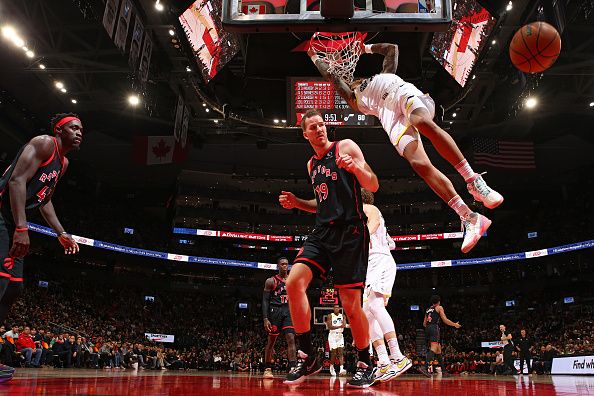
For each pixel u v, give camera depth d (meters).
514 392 3.14
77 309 31.84
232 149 38.69
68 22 21.67
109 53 22.47
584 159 36.81
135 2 17.53
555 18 17.22
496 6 18.05
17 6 19.88
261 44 14.43
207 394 2.56
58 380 4.27
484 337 35.44
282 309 8.53
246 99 24.78
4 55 23.69
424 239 41.06
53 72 23.70
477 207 40.16
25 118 29.69
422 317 41.09
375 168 40.44
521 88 23.25
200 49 15.60
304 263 3.80
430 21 6.45
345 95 5.01
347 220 3.77
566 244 36.00
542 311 36.38
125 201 42.78
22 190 3.50
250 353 31.83
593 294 35.31
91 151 36.62
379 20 6.54
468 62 16.05
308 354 4.14
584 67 22.80
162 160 30.38
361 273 3.77
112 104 27.80
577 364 14.01
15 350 16.14
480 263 39.59
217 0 15.20
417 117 4.00
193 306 41.06
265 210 45.78
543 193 42.06
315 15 6.59
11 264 3.41
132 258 40.62
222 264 40.84
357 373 3.99
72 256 36.97
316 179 3.96
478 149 27.80
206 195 42.41
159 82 25.28
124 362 23.20
